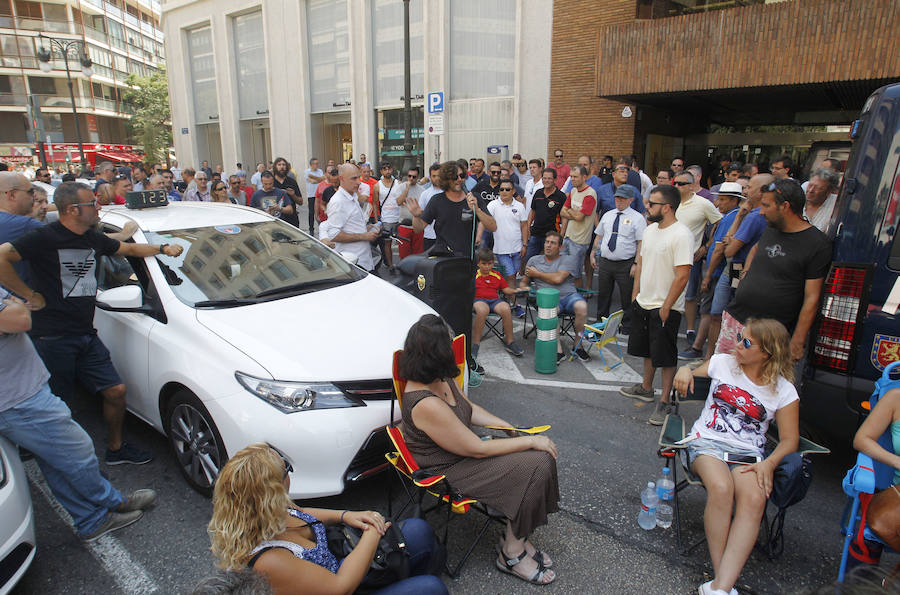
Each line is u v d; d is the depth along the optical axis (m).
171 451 3.97
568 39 12.98
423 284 4.73
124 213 4.45
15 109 44.06
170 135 54.12
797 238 3.54
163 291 3.65
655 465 3.83
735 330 3.99
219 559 1.85
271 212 9.07
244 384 3.04
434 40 15.43
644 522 3.19
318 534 2.05
